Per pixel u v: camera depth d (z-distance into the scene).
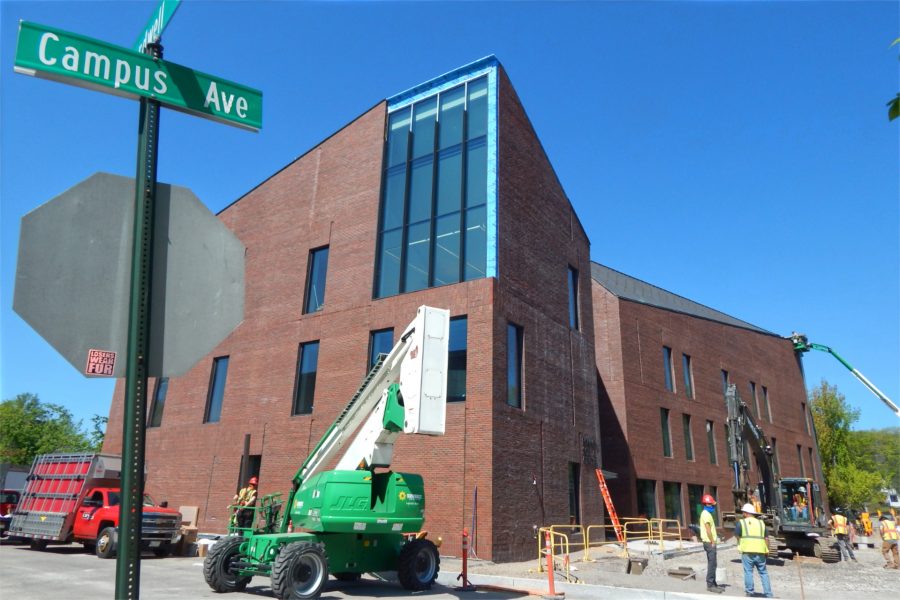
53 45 3.22
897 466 75.19
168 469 28.31
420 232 23.33
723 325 42.78
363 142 26.27
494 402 19.62
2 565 16.09
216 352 28.56
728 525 28.28
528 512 20.09
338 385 23.28
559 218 26.58
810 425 52.38
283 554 10.96
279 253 27.67
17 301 2.80
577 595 13.31
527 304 22.69
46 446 61.88
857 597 13.52
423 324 10.27
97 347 2.96
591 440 25.52
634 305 34.50
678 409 35.69
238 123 3.69
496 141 22.53
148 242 3.10
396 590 12.93
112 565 16.58
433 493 19.52
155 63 3.46
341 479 11.80
